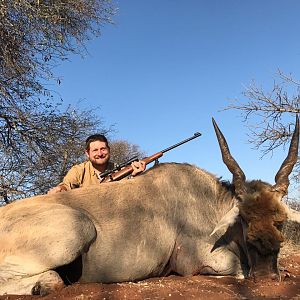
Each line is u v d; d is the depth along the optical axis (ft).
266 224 7.64
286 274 8.25
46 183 19.56
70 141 19.17
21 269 7.56
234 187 9.32
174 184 9.28
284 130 19.65
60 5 17.20
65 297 6.91
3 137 18.48
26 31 16.99
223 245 9.07
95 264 8.20
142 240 8.57
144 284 7.77
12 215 8.13
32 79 17.89
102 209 8.50
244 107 19.74
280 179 8.46
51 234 7.71
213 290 7.18
